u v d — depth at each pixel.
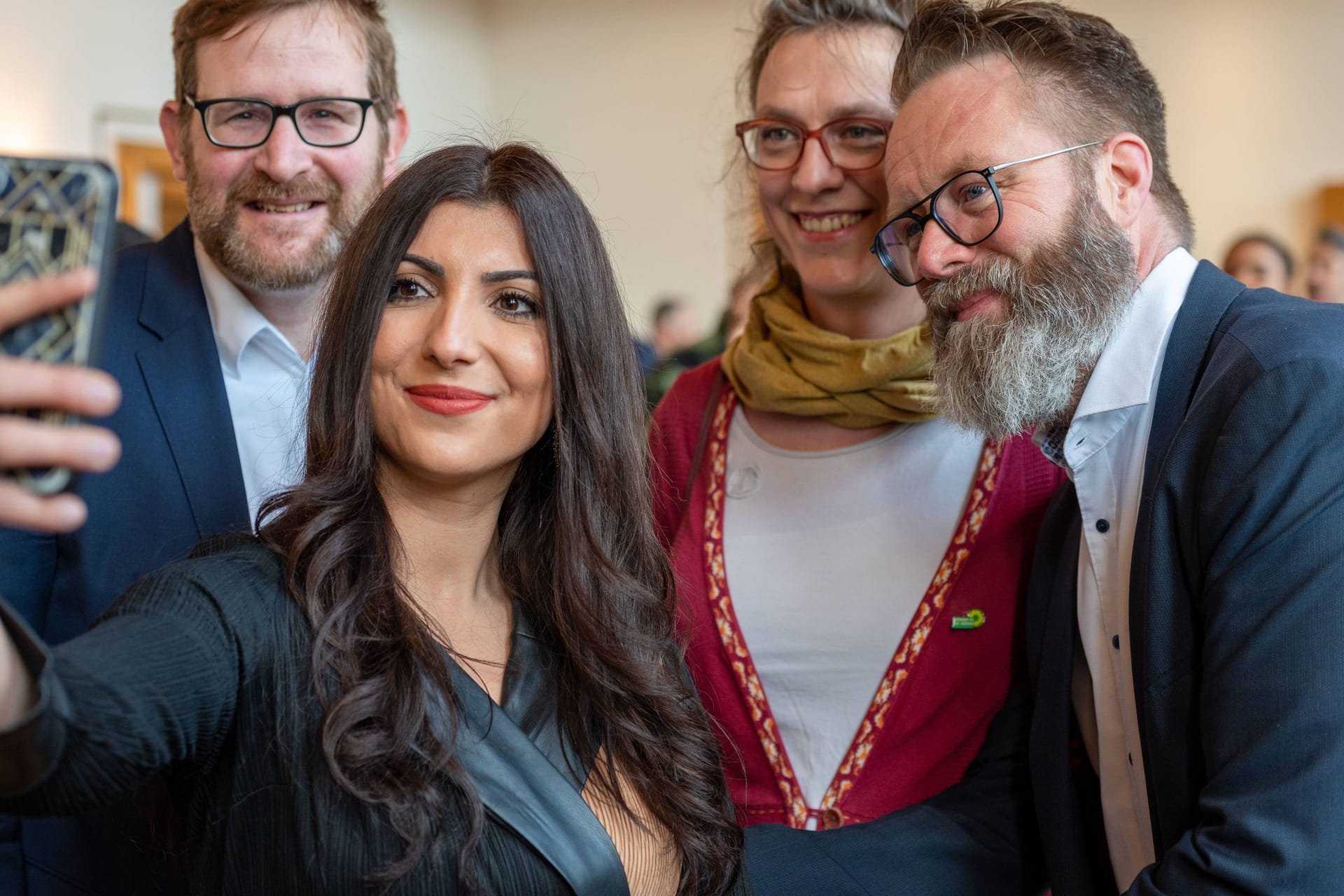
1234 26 7.32
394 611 1.30
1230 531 1.43
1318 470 1.39
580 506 1.44
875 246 1.80
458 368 1.32
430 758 1.23
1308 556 1.38
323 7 2.03
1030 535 1.98
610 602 1.44
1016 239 1.62
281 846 1.19
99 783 1.02
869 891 1.73
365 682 1.24
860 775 1.95
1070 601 1.75
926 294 1.72
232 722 1.21
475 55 9.21
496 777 1.27
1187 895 1.41
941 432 2.04
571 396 1.42
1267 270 5.30
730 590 2.06
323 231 2.03
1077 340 1.61
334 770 1.18
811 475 2.08
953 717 1.95
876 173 1.98
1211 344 1.56
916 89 1.74
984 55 1.67
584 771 1.37
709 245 8.74
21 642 0.96
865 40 1.98
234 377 2.05
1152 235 1.72
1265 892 1.35
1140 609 1.56
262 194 1.99
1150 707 1.54
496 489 1.41
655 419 2.27
